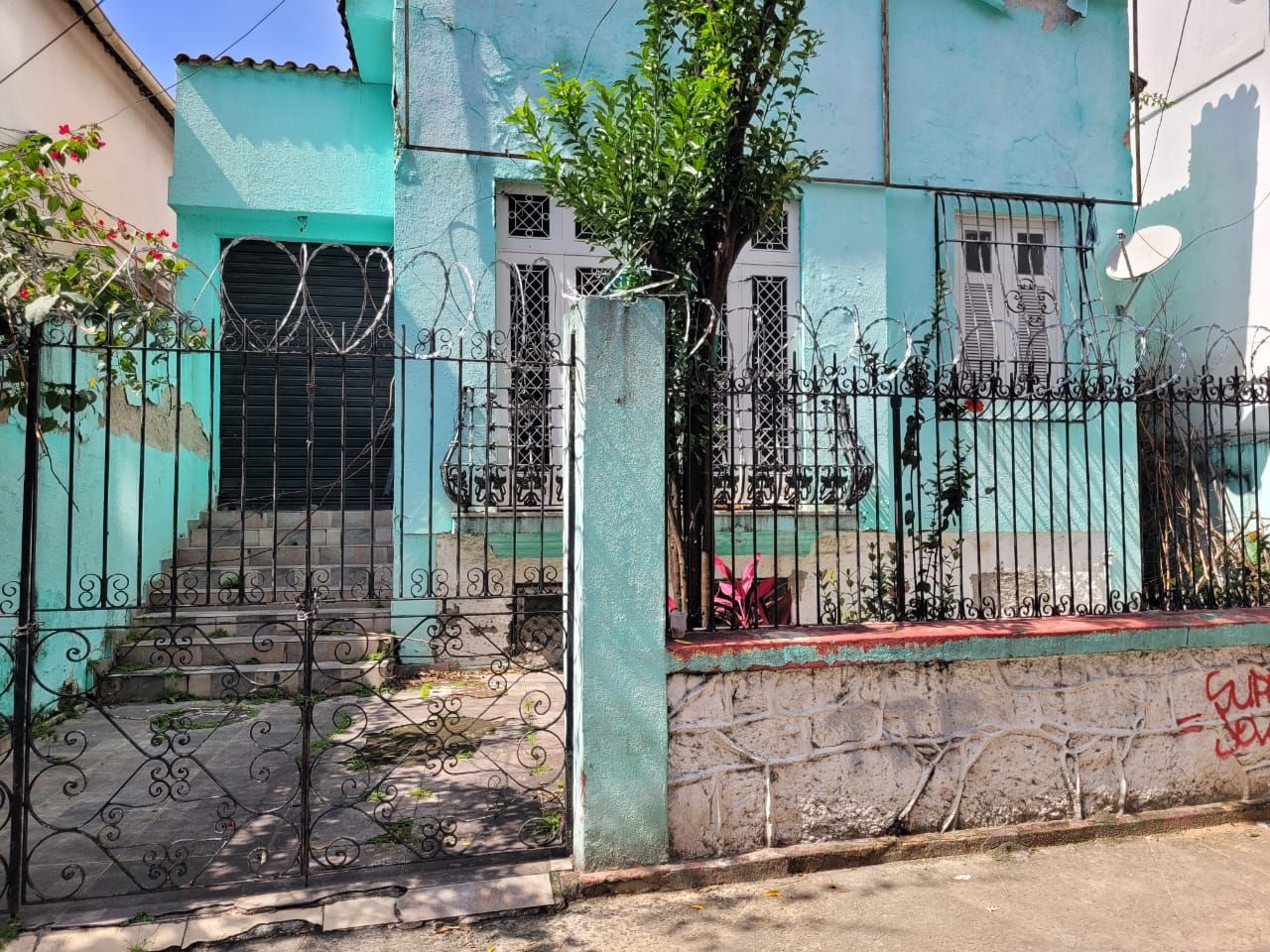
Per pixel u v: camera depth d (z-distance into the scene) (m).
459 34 7.20
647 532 3.74
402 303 7.02
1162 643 4.41
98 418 6.30
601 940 3.28
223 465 8.45
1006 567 7.58
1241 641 4.55
